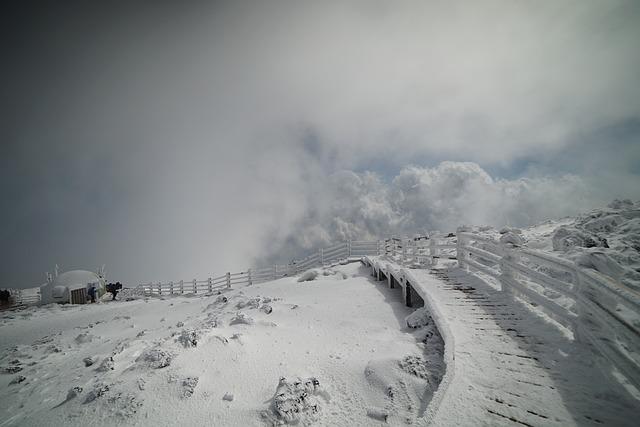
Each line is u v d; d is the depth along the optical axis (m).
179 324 9.66
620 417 3.13
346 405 4.61
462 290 7.69
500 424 3.18
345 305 9.84
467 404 3.49
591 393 3.54
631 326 3.23
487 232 13.50
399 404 4.41
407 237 14.48
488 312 6.14
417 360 5.12
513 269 6.91
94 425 4.38
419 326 7.07
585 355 4.25
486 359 4.40
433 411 3.42
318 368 5.64
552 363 4.17
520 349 4.61
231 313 9.21
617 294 3.34
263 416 4.26
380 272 13.62
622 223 9.37
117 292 32.34
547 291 7.11
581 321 4.47
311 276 17.39
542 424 3.13
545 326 5.30
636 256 6.96
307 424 4.20
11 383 7.64
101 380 5.49
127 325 12.95
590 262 4.50
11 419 5.39
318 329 7.86
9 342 13.34
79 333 12.70
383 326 7.77
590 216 10.37
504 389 3.72
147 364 5.48
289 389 4.55
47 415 4.87
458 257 10.32
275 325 7.84
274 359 5.98
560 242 8.62
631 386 3.59
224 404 4.64
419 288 7.76
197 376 5.15
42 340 12.33
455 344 4.87
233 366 5.59
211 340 6.24
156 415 4.44
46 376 7.67
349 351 6.34
